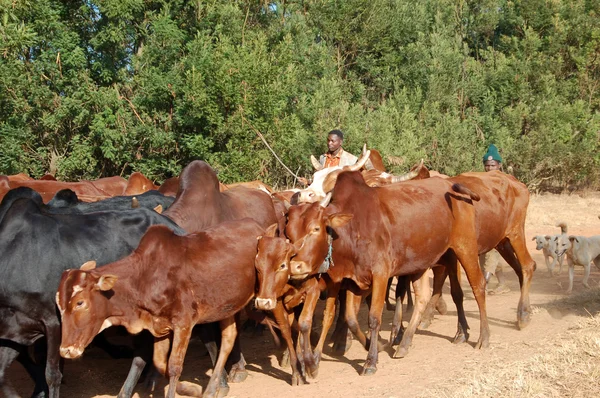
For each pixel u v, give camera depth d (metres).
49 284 6.07
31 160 19.53
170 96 19.47
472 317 9.63
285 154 20.05
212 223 7.88
